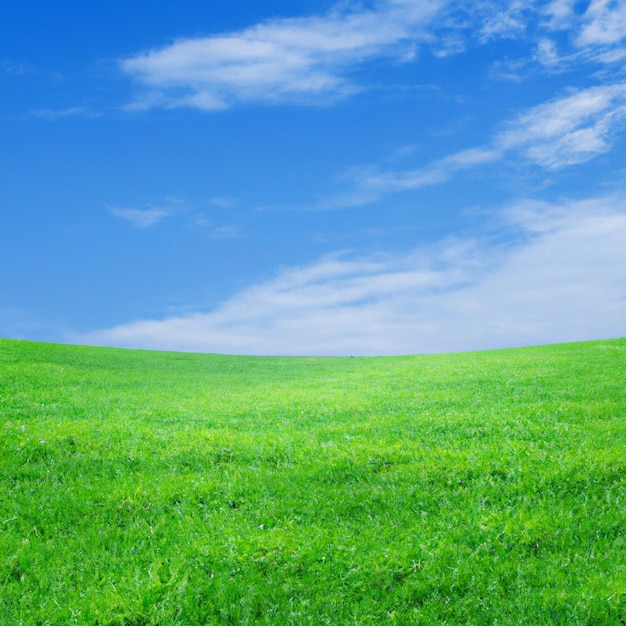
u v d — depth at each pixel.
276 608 6.89
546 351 32.78
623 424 13.17
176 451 12.11
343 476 10.67
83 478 10.77
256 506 9.52
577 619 6.47
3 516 9.31
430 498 9.53
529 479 9.84
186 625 6.62
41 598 7.17
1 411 15.50
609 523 8.50
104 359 33.38
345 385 23.31
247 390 23.17
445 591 7.14
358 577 7.37
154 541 8.49
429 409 16.12
